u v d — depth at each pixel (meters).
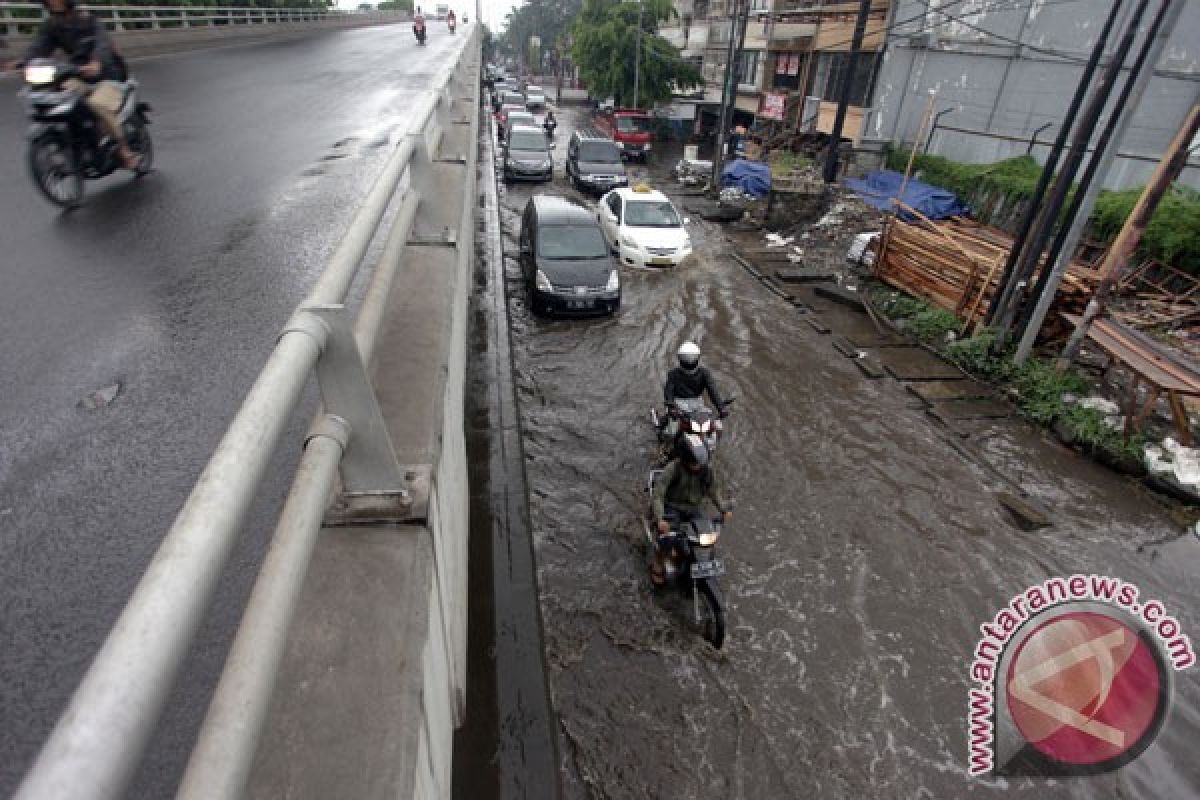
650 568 5.07
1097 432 6.93
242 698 0.81
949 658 4.50
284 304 3.54
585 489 6.09
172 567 0.69
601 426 7.18
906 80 16.69
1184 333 9.05
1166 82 13.52
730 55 18.78
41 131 4.67
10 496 2.12
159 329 3.20
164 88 11.34
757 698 4.15
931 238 10.63
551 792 3.27
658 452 6.59
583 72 31.22
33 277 3.72
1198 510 6.05
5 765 1.40
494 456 6.14
